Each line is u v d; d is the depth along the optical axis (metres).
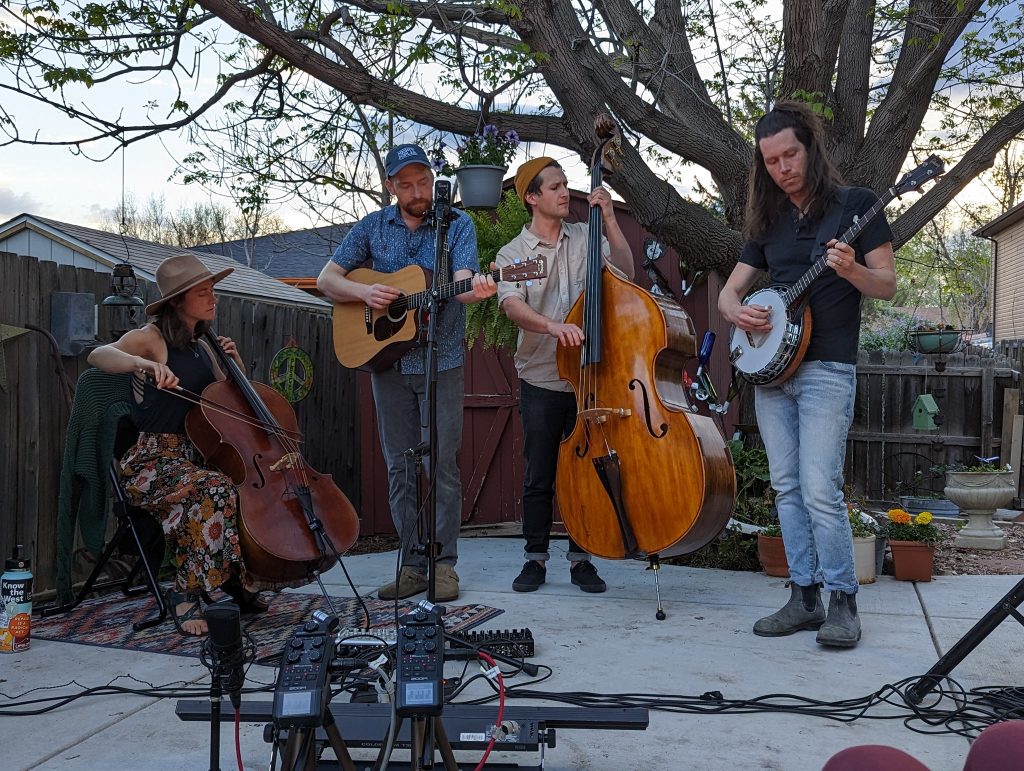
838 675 2.94
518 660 3.01
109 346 3.54
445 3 5.58
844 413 3.30
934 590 4.23
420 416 4.22
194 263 3.69
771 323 3.33
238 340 5.96
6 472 4.09
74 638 3.53
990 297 23.78
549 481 4.25
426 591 4.16
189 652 3.31
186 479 3.54
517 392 6.34
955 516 8.00
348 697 2.69
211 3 5.05
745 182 5.66
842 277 3.10
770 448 3.53
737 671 2.98
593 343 3.73
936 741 2.37
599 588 4.21
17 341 4.15
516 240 4.22
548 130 5.82
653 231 5.61
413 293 3.92
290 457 3.68
